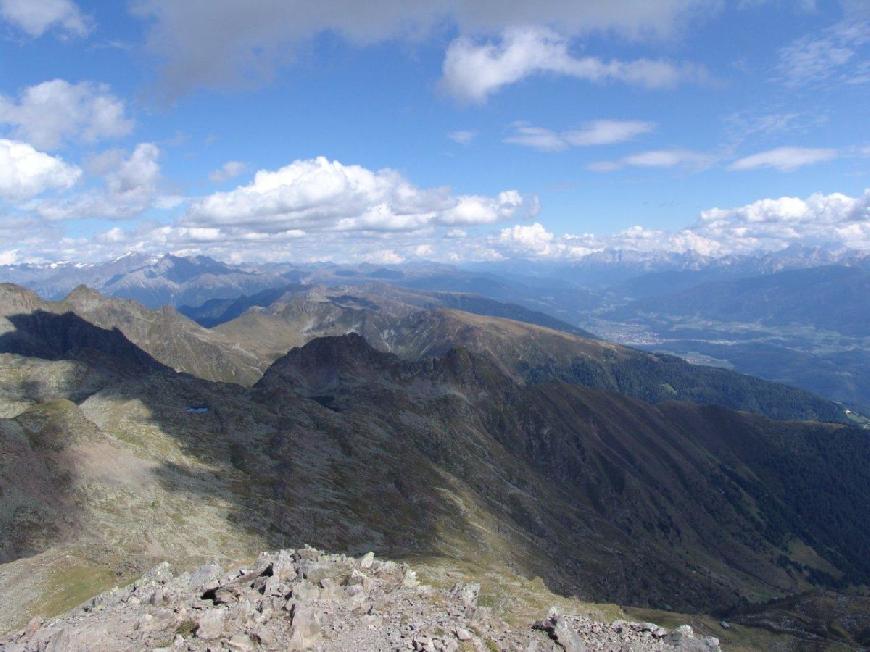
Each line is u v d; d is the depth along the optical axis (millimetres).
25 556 110188
